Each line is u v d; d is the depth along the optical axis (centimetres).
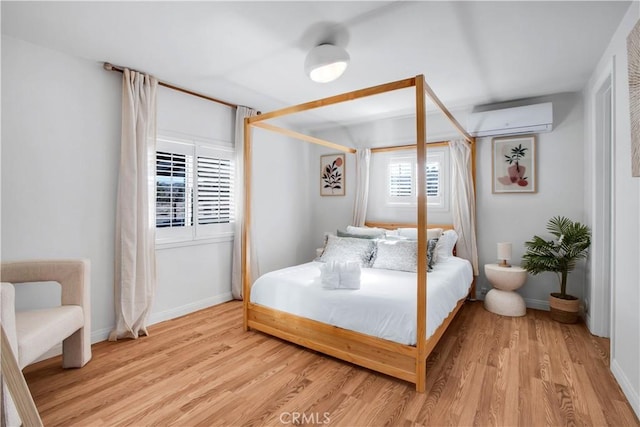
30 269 224
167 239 331
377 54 259
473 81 315
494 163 386
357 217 478
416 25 217
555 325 312
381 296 232
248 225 304
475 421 171
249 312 301
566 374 219
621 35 209
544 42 239
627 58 186
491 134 371
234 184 401
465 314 345
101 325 279
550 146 357
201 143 361
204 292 369
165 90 326
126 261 280
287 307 273
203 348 263
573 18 208
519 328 304
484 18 208
